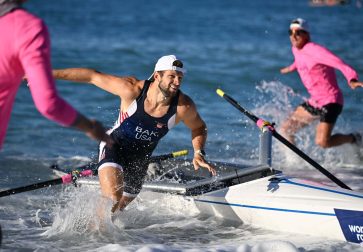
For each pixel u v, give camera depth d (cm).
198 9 13350
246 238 1877
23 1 1229
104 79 1888
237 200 2020
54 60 5922
